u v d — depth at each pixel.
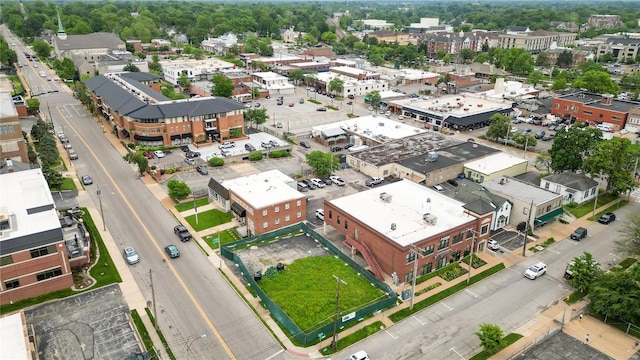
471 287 68.88
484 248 79.19
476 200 77.62
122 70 198.88
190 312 62.06
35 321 59.78
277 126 150.62
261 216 80.19
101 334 57.66
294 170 112.44
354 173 112.56
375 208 79.06
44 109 163.25
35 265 63.94
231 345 56.47
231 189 88.38
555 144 104.19
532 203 82.81
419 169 105.12
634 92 192.38
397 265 67.69
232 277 69.94
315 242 79.94
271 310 61.91
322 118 161.75
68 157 118.94
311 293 65.50
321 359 54.56
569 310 63.84
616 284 61.59
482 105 162.75
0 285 62.31
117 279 68.94
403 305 64.50
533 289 68.50
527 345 56.88
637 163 97.62
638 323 59.88
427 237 69.19
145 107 125.81
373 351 55.97
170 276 69.94
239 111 132.62
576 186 95.38
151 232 82.88
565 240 82.50
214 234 82.50
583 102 154.00
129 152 111.50
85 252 72.31
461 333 59.25
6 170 88.81
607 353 56.03
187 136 129.50
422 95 194.88
